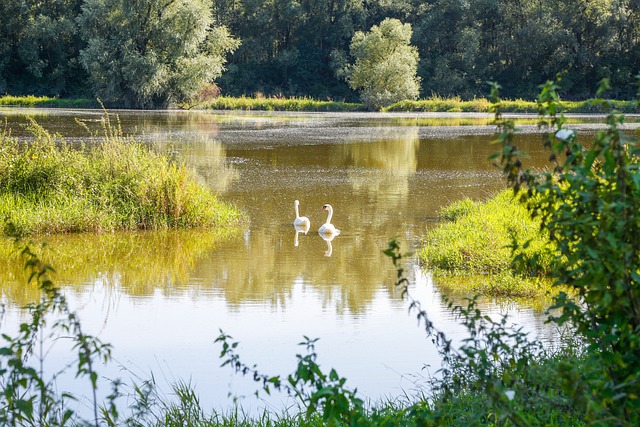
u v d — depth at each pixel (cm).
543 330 1146
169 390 932
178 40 7538
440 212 2311
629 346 469
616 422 432
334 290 1455
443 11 10562
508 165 499
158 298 1399
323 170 3281
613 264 440
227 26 10669
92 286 1484
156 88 7606
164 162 2289
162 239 1938
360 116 7488
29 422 704
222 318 1269
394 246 541
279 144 4297
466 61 10269
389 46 9138
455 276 1552
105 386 938
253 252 1798
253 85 10438
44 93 9131
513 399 504
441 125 6119
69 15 9269
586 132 4888
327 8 10894
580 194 467
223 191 2681
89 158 2359
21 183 2170
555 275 507
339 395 485
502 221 1920
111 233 1994
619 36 10150
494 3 10438
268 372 996
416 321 1236
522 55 10294
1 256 1709
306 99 9269
